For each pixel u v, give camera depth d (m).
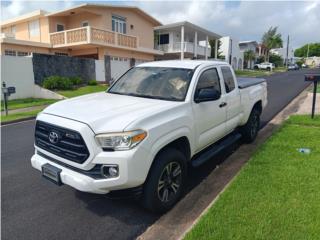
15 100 14.66
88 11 21.62
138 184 3.03
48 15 23.02
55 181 3.27
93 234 3.08
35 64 15.91
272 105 11.41
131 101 3.80
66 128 3.07
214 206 3.27
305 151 5.13
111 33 21.92
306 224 2.90
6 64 14.46
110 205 3.68
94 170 2.96
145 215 3.44
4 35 22.30
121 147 2.89
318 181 3.87
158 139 3.18
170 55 34.12
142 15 26.83
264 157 4.84
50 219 3.38
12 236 3.05
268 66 55.91
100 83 19.98
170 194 3.56
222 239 2.69
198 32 32.81
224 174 4.64
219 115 4.60
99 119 3.03
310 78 7.70
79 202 3.77
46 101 14.23
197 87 4.08
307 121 7.58
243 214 3.09
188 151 3.88
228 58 48.06
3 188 4.23
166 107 3.49
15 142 6.93
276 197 3.45
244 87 5.70
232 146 6.09
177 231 3.12
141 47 25.39
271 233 2.77
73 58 18.27
